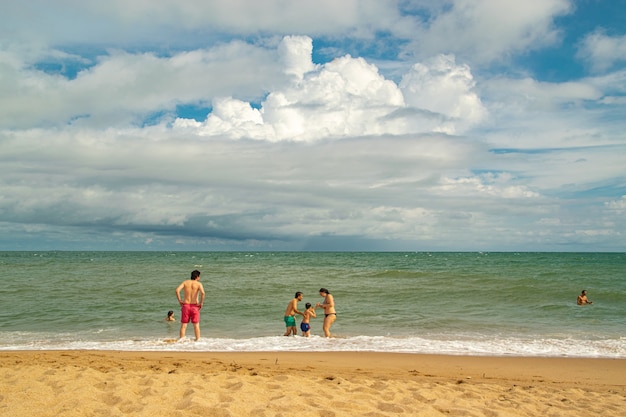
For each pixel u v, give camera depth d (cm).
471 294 2295
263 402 506
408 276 3453
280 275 3675
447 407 553
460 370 896
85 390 516
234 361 911
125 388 543
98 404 461
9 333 1328
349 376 784
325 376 750
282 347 1127
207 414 446
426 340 1230
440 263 6312
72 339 1241
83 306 1842
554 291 2322
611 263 5881
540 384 794
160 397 508
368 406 520
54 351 1021
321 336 1308
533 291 2338
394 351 1087
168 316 1549
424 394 623
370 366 908
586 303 1958
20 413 427
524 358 1020
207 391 540
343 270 4409
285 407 481
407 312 1773
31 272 3853
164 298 2088
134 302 1961
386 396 595
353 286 2705
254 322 1562
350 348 1122
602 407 621
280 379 666
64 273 3731
